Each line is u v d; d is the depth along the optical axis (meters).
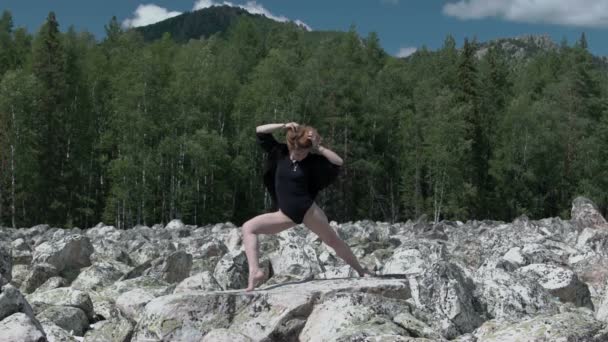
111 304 9.38
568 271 9.05
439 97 64.75
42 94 56.59
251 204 61.59
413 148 66.56
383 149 69.00
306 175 7.17
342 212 63.56
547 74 92.38
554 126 67.50
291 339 6.74
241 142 60.22
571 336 5.59
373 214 67.62
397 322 6.51
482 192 65.19
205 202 58.34
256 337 6.64
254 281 7.19
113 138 58.78
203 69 65.31
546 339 5.62
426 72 89.69
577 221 19.84
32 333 6.45
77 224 58.84
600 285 10.30
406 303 7.05
